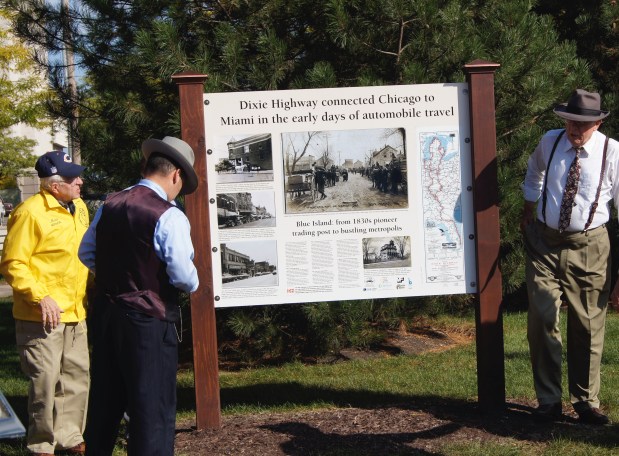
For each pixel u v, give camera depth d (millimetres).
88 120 8945
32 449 4922
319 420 5398
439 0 7586
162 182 3947
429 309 8633
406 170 5316
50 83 9180
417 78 7434
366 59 8094
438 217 5340
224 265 5246
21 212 4875
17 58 19734
